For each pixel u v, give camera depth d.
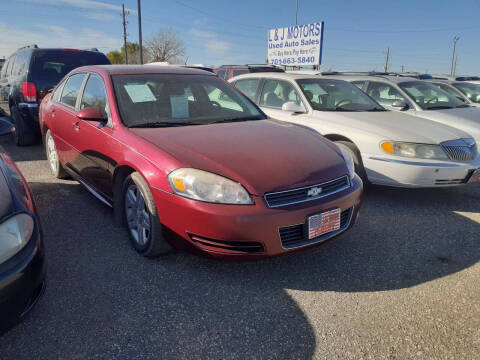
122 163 2.86
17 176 2.29
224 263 2.85
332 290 2.56
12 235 1.81
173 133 2.91
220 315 2.27
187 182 2.41
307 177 2.55
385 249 3.17
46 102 4.71
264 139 2.96
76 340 2.03
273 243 2.41
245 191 2.37
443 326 2.22
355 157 4.37
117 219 3.18
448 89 9.01
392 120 4.60
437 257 3.05
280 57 19.14
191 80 3.76
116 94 3.26
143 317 2.23
